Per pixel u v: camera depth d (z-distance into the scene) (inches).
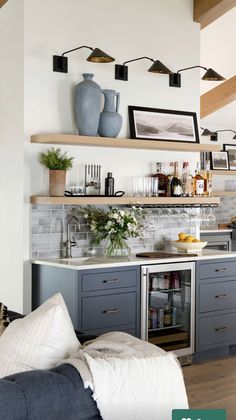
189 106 245.4
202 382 196.7
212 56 302.8
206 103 342.3
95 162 221.0
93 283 193.3
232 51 299.9
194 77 246.8
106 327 196.7
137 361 96.2
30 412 83.7
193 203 236.4
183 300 217.3
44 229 209.5
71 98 213.6
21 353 99.3
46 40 207.2
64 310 105.6
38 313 102.7
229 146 382.9
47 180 208.8
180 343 216.8
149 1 233.1
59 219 213.0
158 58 236.4
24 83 202.2
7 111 211.0
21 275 204.8
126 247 217.3
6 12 210.7
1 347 102.4
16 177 206.5
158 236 240.5
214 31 279.3
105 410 91.4
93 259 210.2
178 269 213.6
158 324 210.7
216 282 225.3
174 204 238.2
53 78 209.0
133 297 203.2
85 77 211.2
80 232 217.6
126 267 201.0
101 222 215.2
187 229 250.2
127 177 229.6
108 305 197.0
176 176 235.6
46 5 206.7
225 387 191.5
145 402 95.0
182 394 98.4
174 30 240.7
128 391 93.5
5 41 211.8
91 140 206.8
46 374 90.0
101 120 215.3
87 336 119.1
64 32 211.3
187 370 211.9
